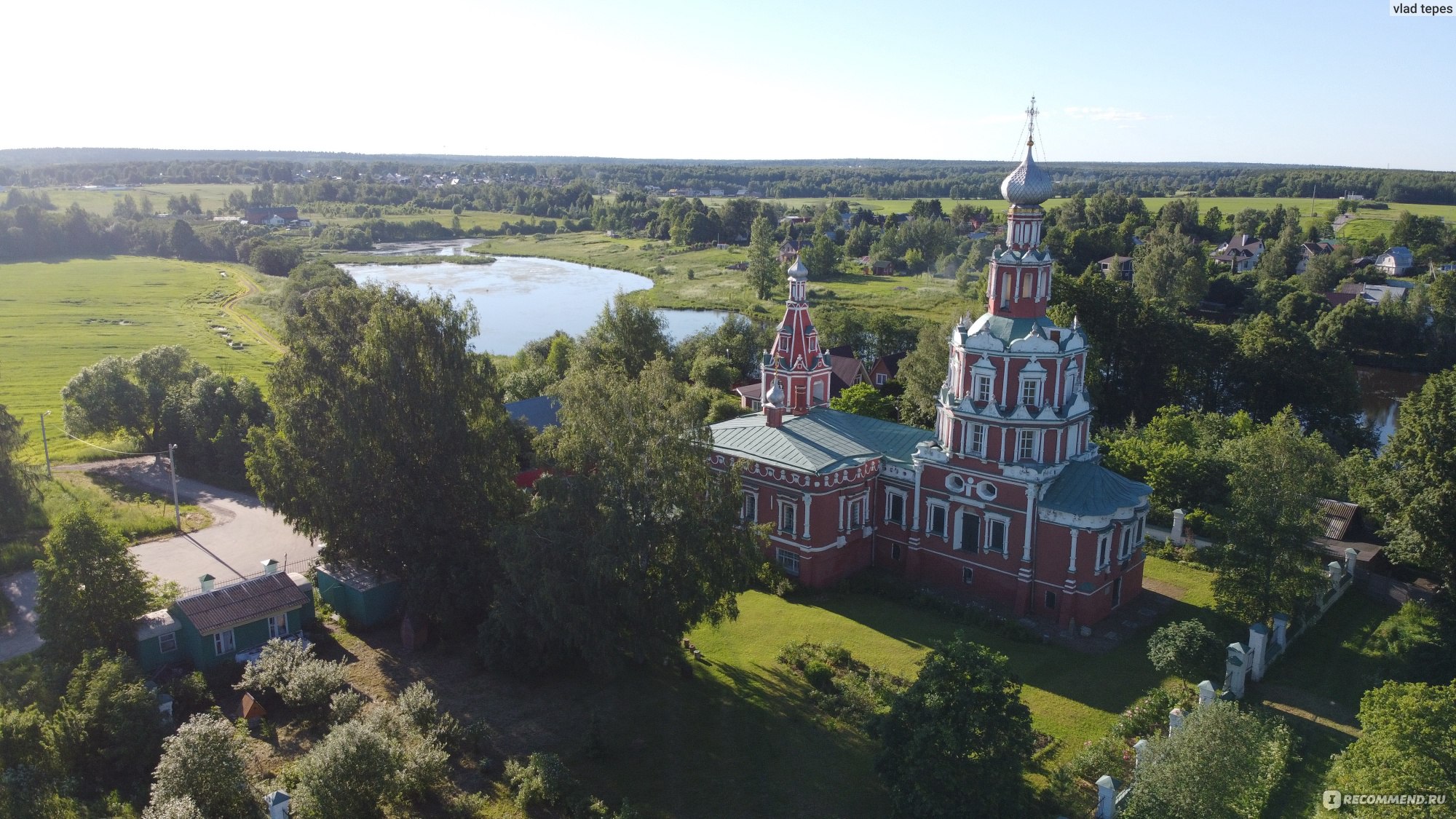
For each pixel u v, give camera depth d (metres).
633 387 52.34
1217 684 51.19
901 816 40.31
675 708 51.06
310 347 61.34
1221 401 111.81
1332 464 71.75
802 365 72.75
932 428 96.50
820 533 65.06
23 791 39.56
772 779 44.56
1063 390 61.16
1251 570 54.78
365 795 39.75
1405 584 62.94
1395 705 34.91
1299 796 42.28
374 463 58.72
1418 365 144.00
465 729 46.91
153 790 39.66
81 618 51.34
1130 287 112.56
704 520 51.75
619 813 41.06
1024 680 52.97
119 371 97.38
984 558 63.47
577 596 50.50
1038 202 60.84
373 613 60.69
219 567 70.69
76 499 83.75
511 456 62.94
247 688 51.28
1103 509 58.12
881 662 55.56
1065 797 40.41
